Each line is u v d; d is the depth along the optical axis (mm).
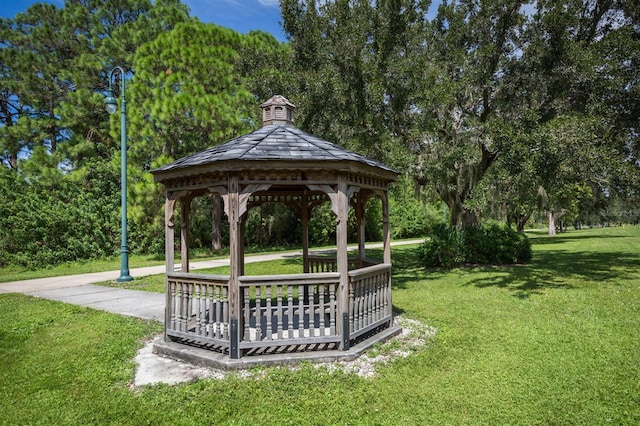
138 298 8656
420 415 3439
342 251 4770
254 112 15867
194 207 18859
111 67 20641
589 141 8414
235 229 4523
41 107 20297
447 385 4008
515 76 10727
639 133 10805
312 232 23906
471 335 5594
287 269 12609
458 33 11773
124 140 11117
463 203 13438
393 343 5223
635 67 9484
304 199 7664
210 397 3783
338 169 4648
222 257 16984
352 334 4879
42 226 15227
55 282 11148
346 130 10680
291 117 6109
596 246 18891
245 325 4586
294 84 11375
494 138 9219
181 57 15891
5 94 21266
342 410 3531
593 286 8945
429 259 13023
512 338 5422
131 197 14719
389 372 4332
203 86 16531
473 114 12125
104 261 16188
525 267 12219
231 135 15977
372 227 28000
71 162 18562
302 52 11773
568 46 9742
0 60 19125
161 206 15477
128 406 3686
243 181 4520
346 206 4805
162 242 18094
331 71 10289
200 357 4613
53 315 7113
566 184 10227
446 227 13469
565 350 4906
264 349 4789
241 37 18797
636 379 4051
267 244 22453
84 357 4996
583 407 3527
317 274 4715
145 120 15719
